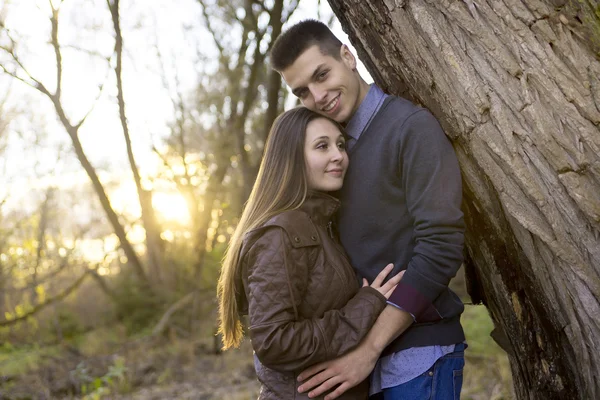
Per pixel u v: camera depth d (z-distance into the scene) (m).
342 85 2.06
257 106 12.79
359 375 1.90
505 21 1.69
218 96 13.46
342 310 1.92
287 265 1.87
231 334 2.10
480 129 1.79
